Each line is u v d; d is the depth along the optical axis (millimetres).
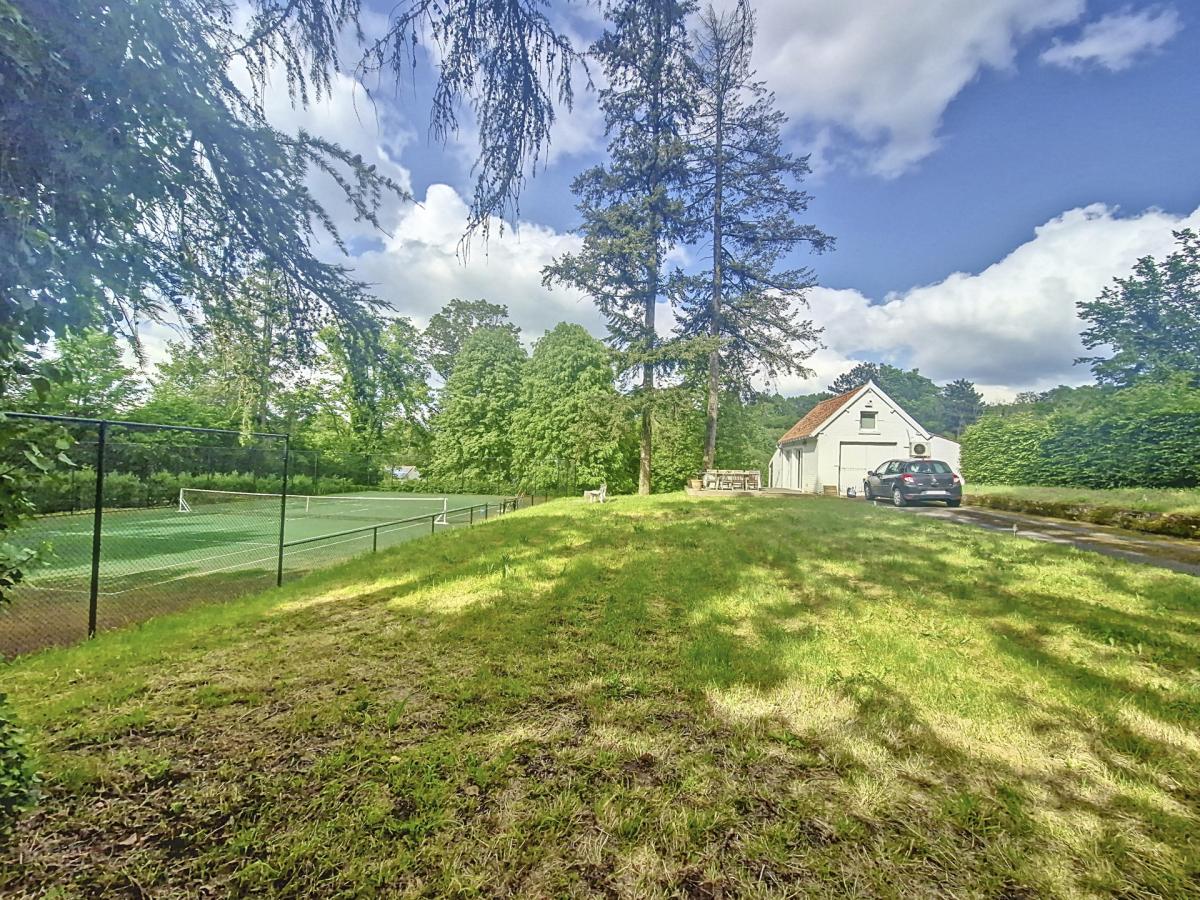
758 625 4590
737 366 21500
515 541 9500
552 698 3283
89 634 5184
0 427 1771
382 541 13406
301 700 3305
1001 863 1897
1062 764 2516
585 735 2824
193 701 3301
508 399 33000
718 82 11516
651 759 2584
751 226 20062
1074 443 15094
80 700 3279
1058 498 12609
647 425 20531
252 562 10117
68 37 1830
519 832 2072
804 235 19828
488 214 3379
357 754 2635
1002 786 2340
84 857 1938
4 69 1637
